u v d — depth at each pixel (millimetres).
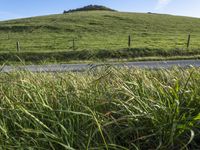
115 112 3195
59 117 3318
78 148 2994
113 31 51875
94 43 35719
